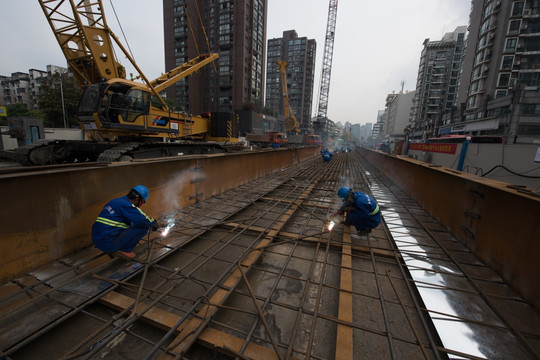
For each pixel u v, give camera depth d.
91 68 7.60
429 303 2.12
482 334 1.80
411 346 1.78
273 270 2.75
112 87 6.31
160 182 3.84
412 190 6.05
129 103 6.62
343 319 1.91
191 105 46.88
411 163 6.34
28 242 2.26
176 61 48.53
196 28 45.84
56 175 2.46
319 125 47.97
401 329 1.94
